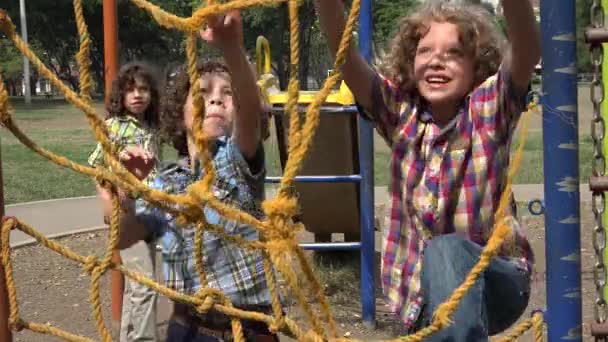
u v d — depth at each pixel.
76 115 28.59
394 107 2.50
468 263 2.23
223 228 2.46
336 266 6.32
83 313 5.64
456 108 2.43
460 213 2.39
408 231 2.46
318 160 5.62
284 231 2.01
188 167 2.75
